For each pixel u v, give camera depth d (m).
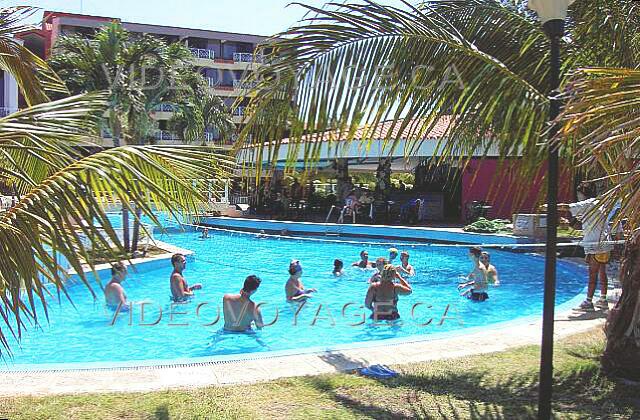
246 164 4.23
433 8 5.68
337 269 14.86
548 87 5.12
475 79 4.38
